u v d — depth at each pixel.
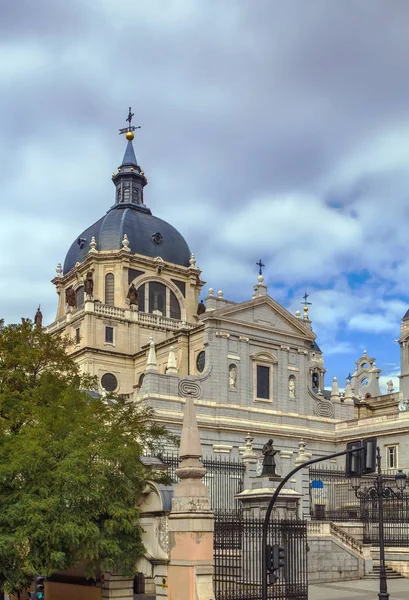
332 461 88.88
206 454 78.56
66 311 111.56
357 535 56.75
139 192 121.00
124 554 31.33
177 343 90.12
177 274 110.56
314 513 62.59
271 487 41.22
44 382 40.72
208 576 30.09
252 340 86.25
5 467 30.92
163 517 31.34
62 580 35.94
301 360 89.94
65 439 32.34
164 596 30.75
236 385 83.44
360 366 149.38
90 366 95.38
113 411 37.31
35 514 29.64
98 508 31.16
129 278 105.88
